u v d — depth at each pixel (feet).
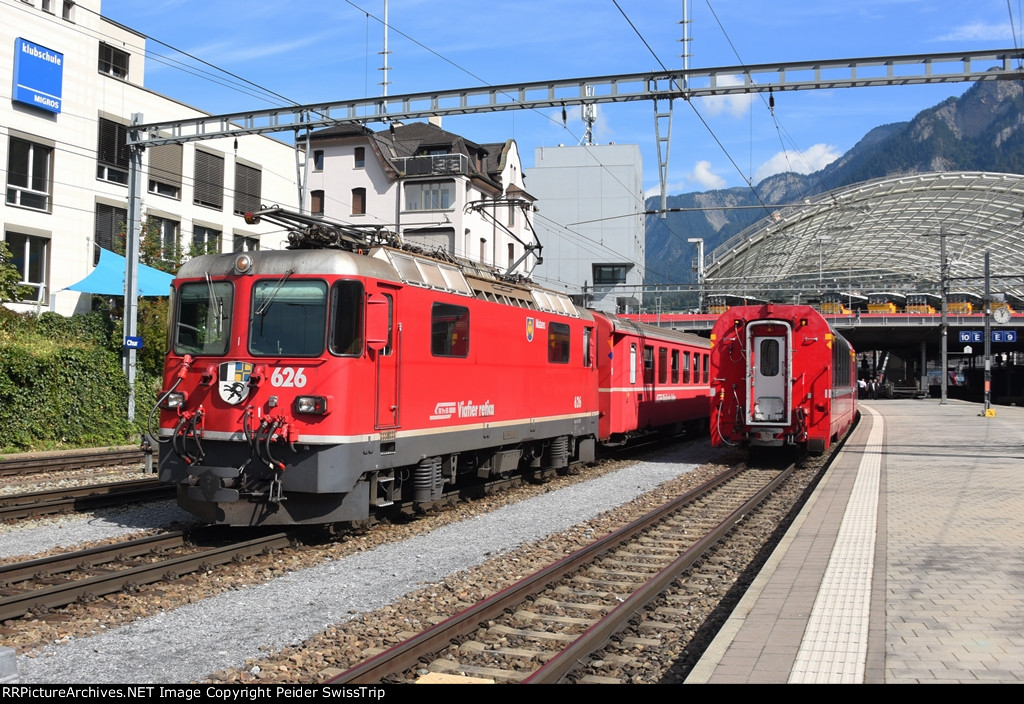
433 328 39.17
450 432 40.60
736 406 63.82
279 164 125.18
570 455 58.29
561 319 54.90
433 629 20.85
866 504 41.34
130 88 99.86
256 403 32.99
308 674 19.13
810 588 24.79
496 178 167.73
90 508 41.09
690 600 26.13
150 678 18.80
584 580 28.48
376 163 156.56
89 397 69.26
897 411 142.10
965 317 191.42
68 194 91.97
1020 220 211.82
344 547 33.06
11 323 69.77
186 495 33.78
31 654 20.22
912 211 226.99
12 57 85.25
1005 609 22.48
